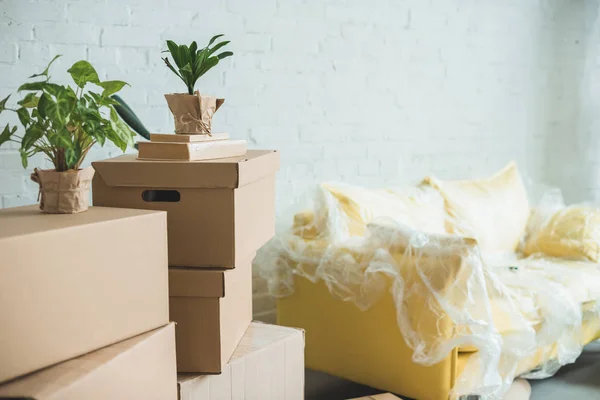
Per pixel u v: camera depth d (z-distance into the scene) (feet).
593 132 13.99
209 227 5.42
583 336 9.19
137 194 5.47
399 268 7.40
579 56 13.62
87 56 7.83
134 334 4.57
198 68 5.92
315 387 8.77
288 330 6.43
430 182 10.48
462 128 12.08
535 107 13.15
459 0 11.75
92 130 4.77
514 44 12.66
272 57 9.53
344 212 8.66
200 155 5.59
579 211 10.62
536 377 8.73
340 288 8.04
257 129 9.48
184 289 5.36
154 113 8.46
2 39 7.20
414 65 11.27
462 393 7.20
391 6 10.84
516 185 11.41
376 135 10.87
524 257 10.85
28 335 3.78
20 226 4.06
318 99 10.11
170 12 8.48
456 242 7.04
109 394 4.07
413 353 7.33
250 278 6.42
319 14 9.98
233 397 5.68
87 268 4.17
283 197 9.86
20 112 4.73
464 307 6.94
